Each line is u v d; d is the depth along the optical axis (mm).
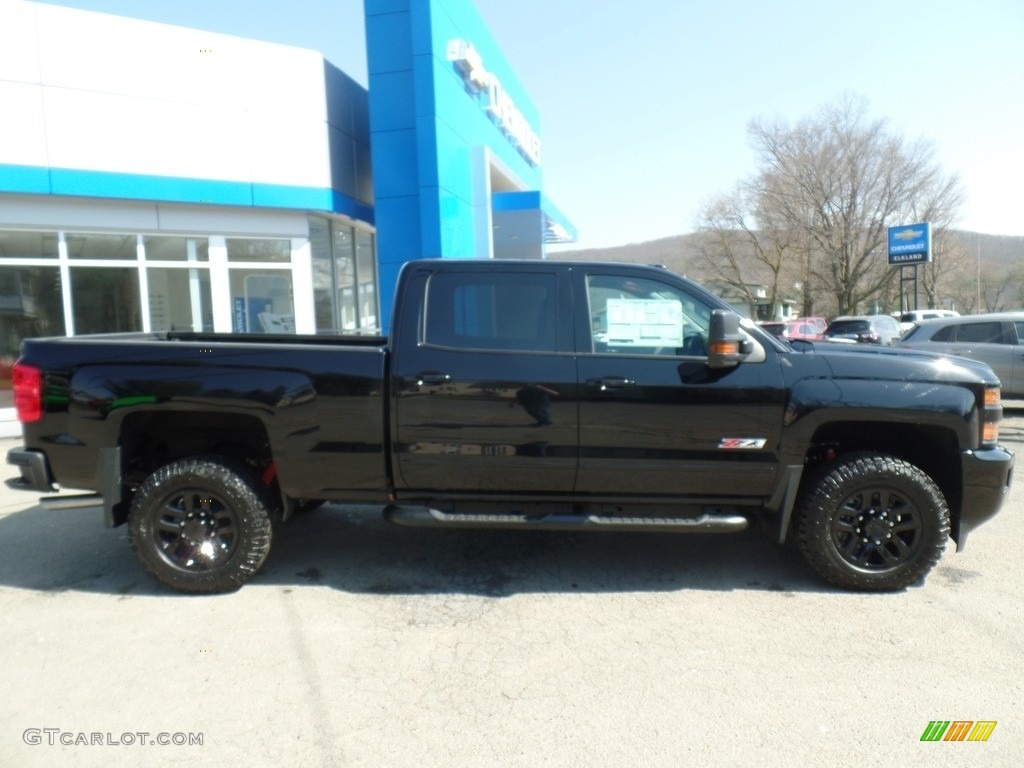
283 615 4062
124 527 5770
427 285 4359
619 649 3631
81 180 10289
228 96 11312
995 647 3602
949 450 4273
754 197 43938
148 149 10742
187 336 5520
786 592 4340
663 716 3023
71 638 3785
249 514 4297
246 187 11523
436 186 11922
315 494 4414
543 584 4516
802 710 3059
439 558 5000
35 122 9953
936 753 2760
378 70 12031
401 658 3557
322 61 12227
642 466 4234
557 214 16953
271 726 2979
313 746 2838
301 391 4262
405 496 4418
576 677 3355
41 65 9953
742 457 4215
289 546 5258
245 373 4273
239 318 11938
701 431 4191
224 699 3188
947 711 3043
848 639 3705
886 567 4258
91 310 10836
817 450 4590
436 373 4219
